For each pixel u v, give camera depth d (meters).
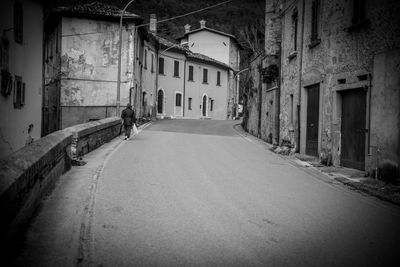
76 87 28.75
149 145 17.00
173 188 8.55
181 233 5.57
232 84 57.72
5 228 4.19
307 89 16.09
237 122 38.72
